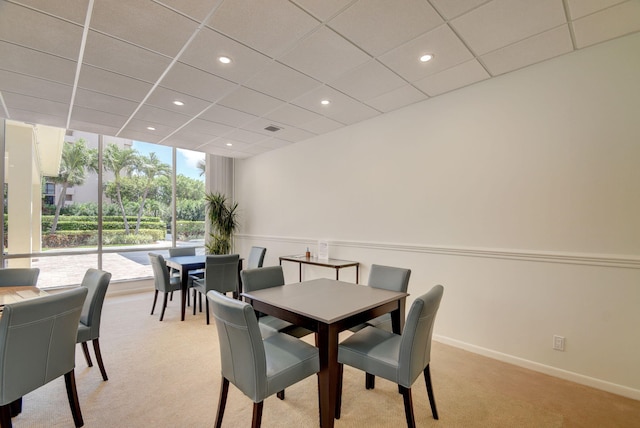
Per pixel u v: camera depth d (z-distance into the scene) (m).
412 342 1.71
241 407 2.10
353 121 4.05
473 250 2.98
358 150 4.10
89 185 5.16
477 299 2.97
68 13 1.91
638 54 2.21
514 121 2.76
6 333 1.51
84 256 5.10
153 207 5.83
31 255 4.61
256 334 1.56
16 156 4.50
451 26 2.10
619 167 2.28
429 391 1.96
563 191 2.51
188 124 4.10
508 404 2.12
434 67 2.66
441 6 1.90
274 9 1.91
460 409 2.07
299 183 5.05
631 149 2.23
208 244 6.11
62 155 4.94
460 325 3.08
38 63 2.51
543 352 2.58
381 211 3.82
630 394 2.20
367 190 3.99
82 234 5.09
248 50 2.37
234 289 4.14
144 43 2.25
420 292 3.40
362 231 4.05
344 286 2.61
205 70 2.66
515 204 2.75
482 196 2.96
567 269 2.48
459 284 3.10
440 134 3.26
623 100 2.26
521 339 2.70
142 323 3.81
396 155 3.66
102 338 3.32
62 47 2.29
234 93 3.13
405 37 2.22
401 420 1.96
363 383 2.41
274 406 2.10
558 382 2.42
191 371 2.60
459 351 3.01
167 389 2.33
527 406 2.10
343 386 2.37
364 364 1.89
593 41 2.31
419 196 3.44
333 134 4.45
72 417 2.00
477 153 2.99
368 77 2.83
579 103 2.44
